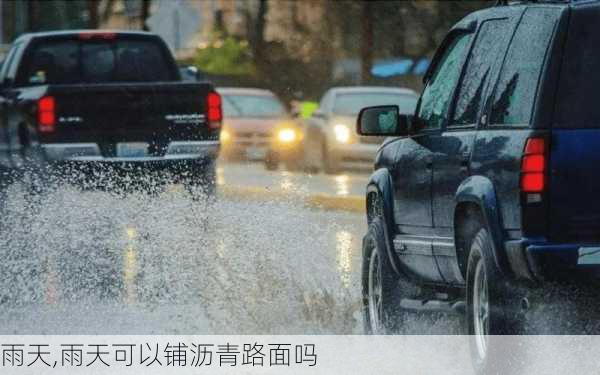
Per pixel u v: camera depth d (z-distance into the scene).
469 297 18.52
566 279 17.08
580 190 17.20
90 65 41.84
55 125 37.69
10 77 41.88
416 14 83.62
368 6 83.44
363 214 43.88
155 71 42.38
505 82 18.45
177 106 38.44
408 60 85.00
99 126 37.91
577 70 17.45
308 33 93.19
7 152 39.78
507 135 17.84
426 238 20.28
